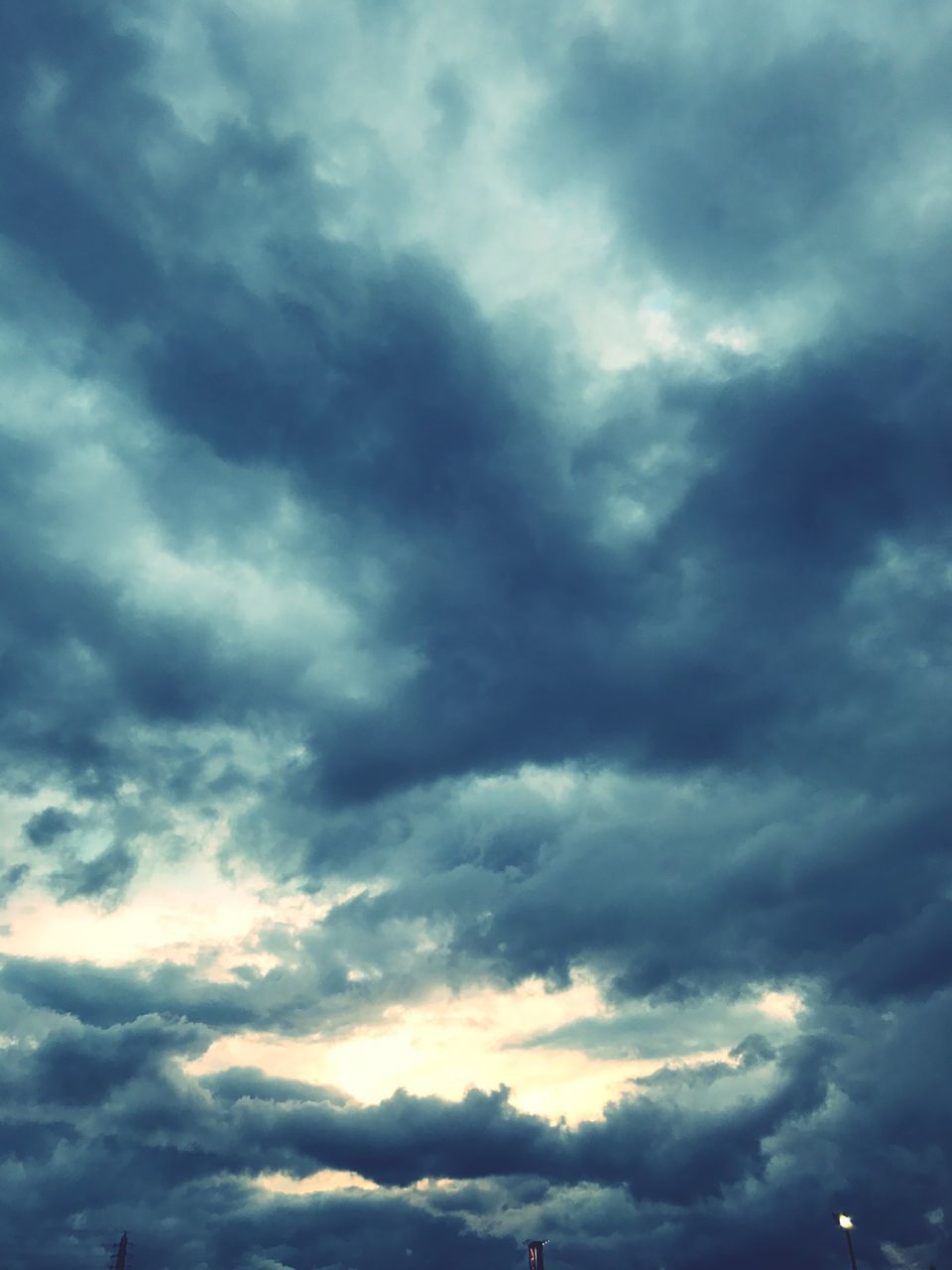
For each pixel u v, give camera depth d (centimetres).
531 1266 14312
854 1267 8869
